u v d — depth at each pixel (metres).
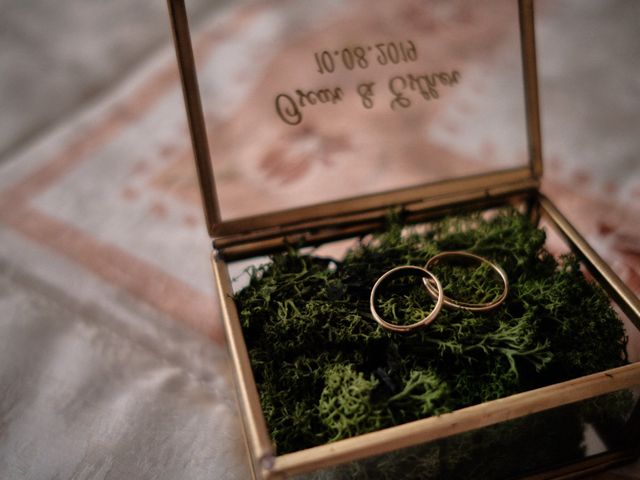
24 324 0.20
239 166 0.20
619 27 0.30
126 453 0.17
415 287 0.16
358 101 0.19
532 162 0.19
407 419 0.13
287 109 0.19
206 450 0.17
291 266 0.17
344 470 0.13
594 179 0.24
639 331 0.15
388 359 0.15
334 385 0.14
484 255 0.18
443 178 0.19
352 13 0.20
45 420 0.18
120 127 0.28
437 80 0.19
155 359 0.19
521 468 0.15
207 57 0.21
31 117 0.29
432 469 0.14
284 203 0.20
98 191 0.25
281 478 0.12
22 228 0.24
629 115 0.26
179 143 0.27
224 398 0.18
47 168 0.26
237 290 0.16
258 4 0.28
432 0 0.20
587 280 0.16
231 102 0.22
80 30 0.33
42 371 0.19
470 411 0.13
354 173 0.21
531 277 0.17
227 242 0.17
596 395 0.13
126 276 0.22
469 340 0.15
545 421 0.14
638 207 0.23
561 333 0.15
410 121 0.21
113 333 0.20
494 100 0.21
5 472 0.16
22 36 0.33
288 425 0.14
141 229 0.23
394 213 0.18
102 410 0.18
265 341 0.15
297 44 0.20
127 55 0.32
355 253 0.18
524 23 0.18
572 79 0.28
